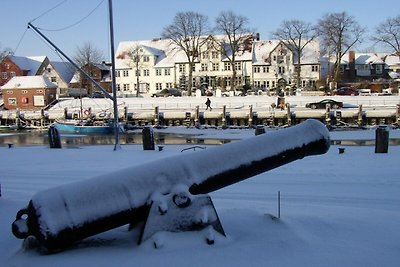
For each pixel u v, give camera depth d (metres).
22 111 54.41
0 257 4.73
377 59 84.69
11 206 7.30
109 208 4.51
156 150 19.66
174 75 79.25
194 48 72.94
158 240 4.43
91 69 76.94
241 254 4.33
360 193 9.79
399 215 6.20
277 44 77.00
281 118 42.78
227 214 5.80
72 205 4.43
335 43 69.31
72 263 4.23
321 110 42.66
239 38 72.81
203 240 4.52
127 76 81.12
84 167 14.98
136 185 4.65
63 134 41.09
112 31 21.31
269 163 5.12
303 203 8.45
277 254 4.37
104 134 41.09
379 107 44.75
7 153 19.56
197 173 4.86
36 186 11.47
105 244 4.77
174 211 4.58
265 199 9.09
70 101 58.06
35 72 81.69
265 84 76.56
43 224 4.30
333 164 14.20
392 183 10.97
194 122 44.31
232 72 74.69
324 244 4.71
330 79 71.19
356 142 28.66
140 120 46.41
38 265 4.25
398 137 31.50
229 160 4.98
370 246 4.67
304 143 5.23
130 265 4.12
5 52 86.19
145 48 80.31
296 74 74.69
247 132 38.38
